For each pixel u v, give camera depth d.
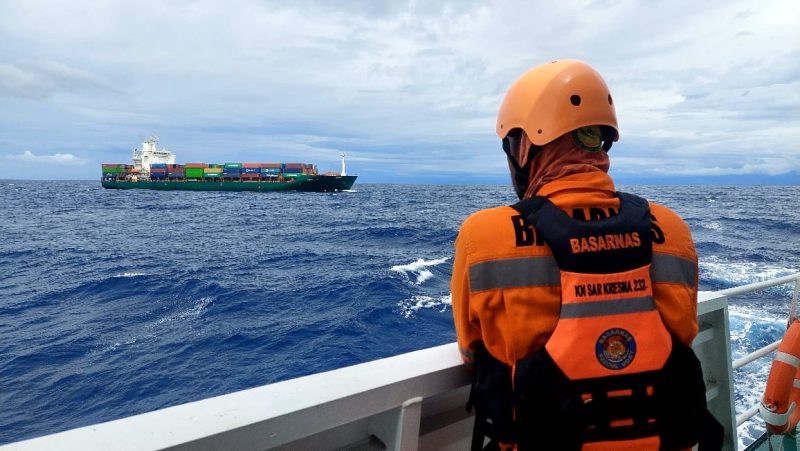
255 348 10.55
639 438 0.92
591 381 0.92
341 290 15.57
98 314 13.89
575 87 1.11
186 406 0.95
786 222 38.69
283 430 0.95
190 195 89.00
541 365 0.92
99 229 38.84
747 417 2.26
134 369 9.66
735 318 11.16
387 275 17.66
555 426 0.90
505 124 1.25
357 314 12.63
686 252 1.09
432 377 1.18
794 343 2.11
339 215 50.25
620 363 0.93
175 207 62.72
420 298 14.23
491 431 1.02
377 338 10.96
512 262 0.98
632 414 0.92
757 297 13.25
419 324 11.87
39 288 17.70
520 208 1.06
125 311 14.07
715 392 2.02
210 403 0.97
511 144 1.31
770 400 2.16
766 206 63.41
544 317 0.96
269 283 17.11
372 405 1.08
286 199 79.69
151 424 0.88
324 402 0.99
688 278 1.07
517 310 0.96
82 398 8.58
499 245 1.00
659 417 0.93
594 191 1.06
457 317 1.14
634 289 0.97
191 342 11.00
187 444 0.83
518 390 0.94
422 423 1.35
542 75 1.17
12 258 25.02
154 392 8.70
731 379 2.02
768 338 9.92
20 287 18.03
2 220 46.75
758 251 23.19
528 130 1.14
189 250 26.73
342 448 1.17
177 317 13.18
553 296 0.96
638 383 0.93
